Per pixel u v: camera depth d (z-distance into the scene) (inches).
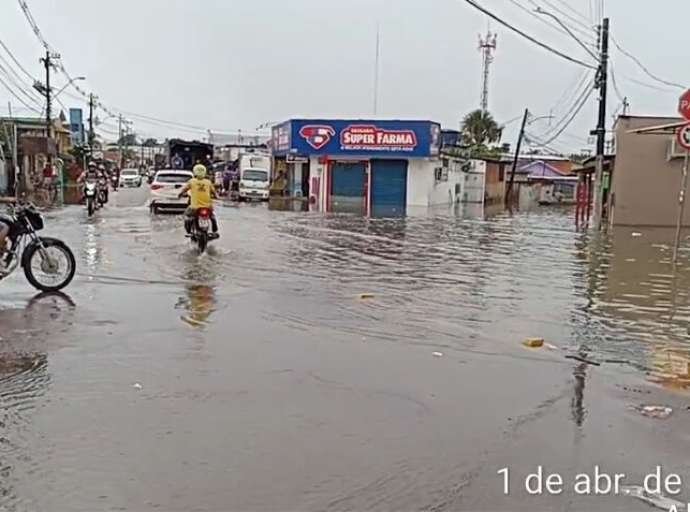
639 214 1136.8
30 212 422.9
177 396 241.1
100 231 826.8
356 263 612.4
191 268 543.5
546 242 853.8
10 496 171.0
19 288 438.3
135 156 4968.0
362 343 321.1
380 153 1809.8
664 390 265.4
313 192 1905.8
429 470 189.6
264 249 689.6
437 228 1050.1
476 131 2824.8
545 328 370.3
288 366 279.4
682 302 456.4
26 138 1857.8
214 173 2218.3
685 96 550.3
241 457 194.5
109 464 188.7
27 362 278.1
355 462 193.3
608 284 527.8
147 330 332.2
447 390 255.9
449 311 406.9
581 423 226.8
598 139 1126.4
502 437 213.2
